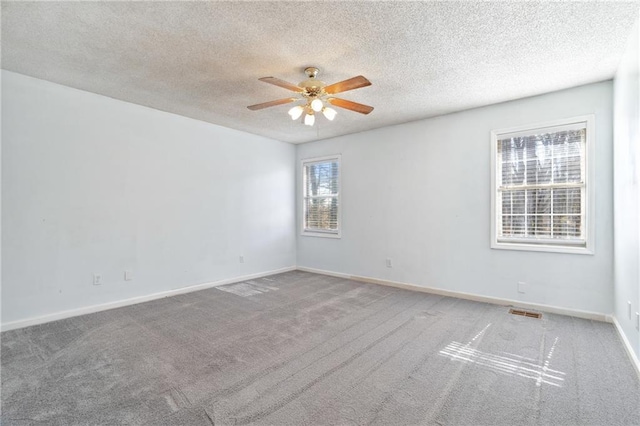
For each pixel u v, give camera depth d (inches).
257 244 215.6
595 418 70.7
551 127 138.9
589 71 117.7
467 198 162.7
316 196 234.2
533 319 131.4
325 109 121.6
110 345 107.9
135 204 155.7
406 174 184.4
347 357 99.3
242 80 126.3
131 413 72.7
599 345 106.6
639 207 89.8
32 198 125.9
